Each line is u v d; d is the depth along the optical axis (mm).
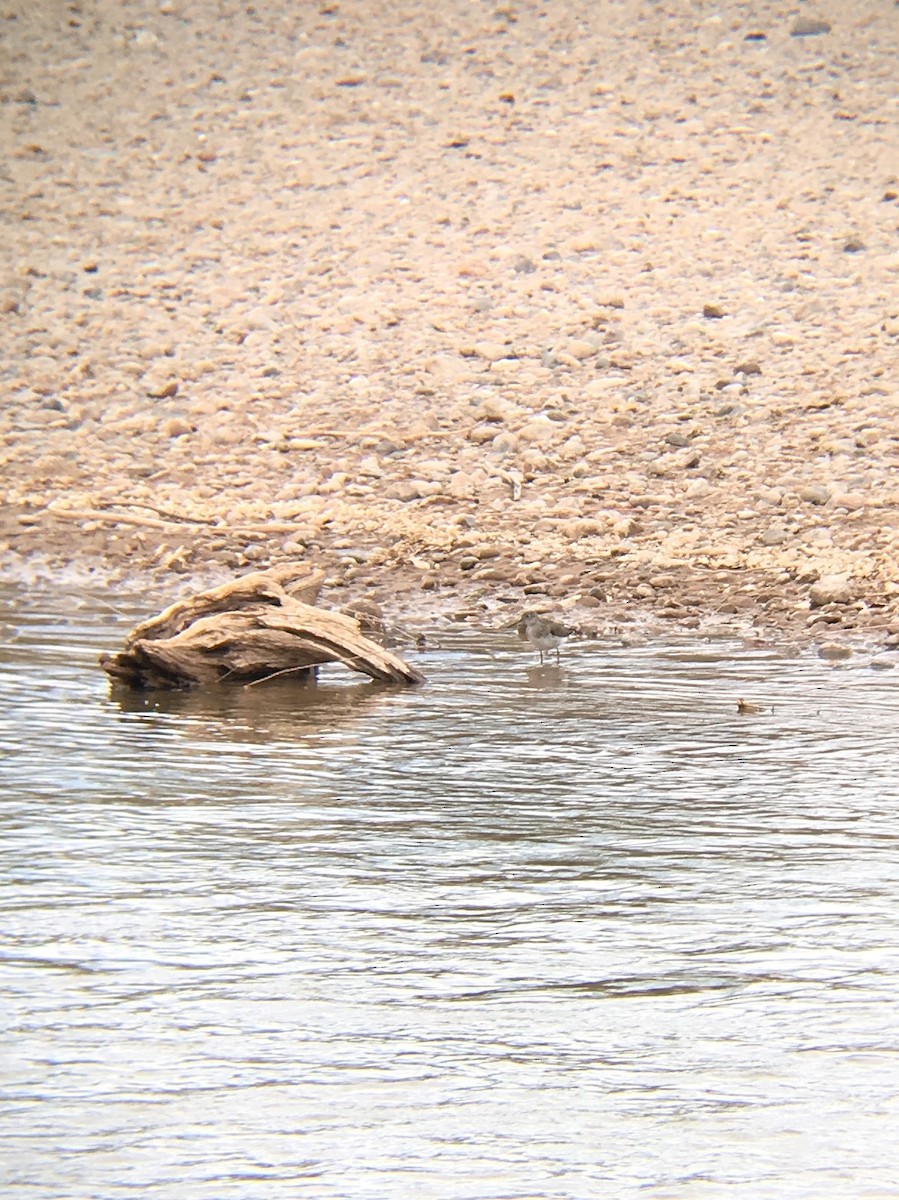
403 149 98875
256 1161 13820
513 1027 16438
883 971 17891
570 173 93625
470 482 55906
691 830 23172
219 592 35062
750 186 90750
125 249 86750
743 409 61781
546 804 24500
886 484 53438
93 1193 13320
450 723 30078
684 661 36125
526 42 114812
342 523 51844
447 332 72938
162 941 18750
